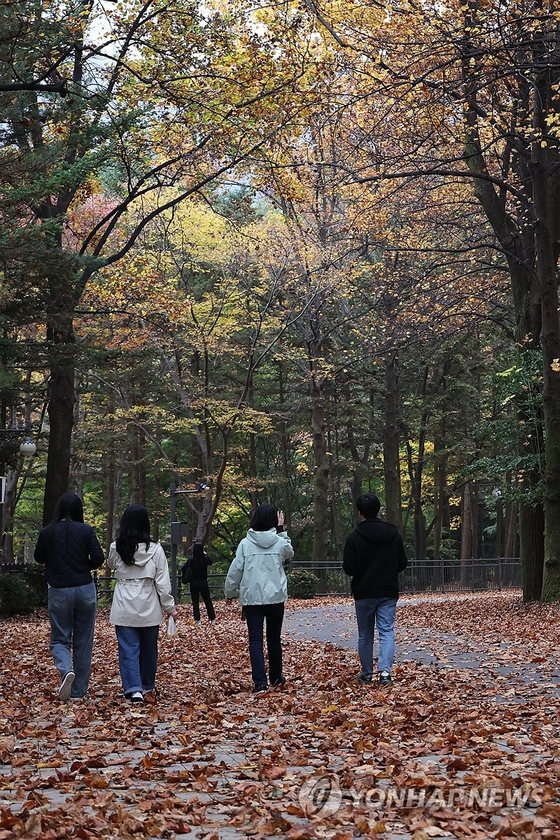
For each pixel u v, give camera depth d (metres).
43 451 36.38
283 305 36.69
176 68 19.52
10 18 14.34
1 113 17.12
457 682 10.30
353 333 37.44
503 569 40.72
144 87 21.02
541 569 22.17
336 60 17.09
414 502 50.91
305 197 22.27
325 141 21.14
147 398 42.31
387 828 4.65
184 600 39.00
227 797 5.31
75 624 9.60
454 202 23.39
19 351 22.11
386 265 30.12
